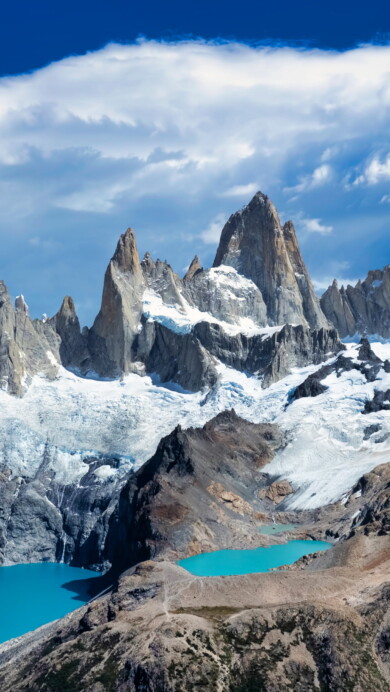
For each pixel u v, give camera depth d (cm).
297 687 15262
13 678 16975
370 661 15575
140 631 16525
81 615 19112
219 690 15162
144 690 15300
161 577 18488
